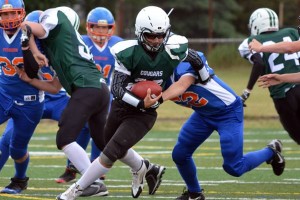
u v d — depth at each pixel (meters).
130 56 18.08
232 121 20.50
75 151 19.27
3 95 21.69
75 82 19.97
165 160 31.28
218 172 27.89
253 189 23.78
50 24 19.95
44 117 26.55
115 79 18.31
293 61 25.11
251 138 39.19
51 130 43.19
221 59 87.94
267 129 43.25
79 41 20.41
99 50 27.12
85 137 25.47
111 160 18.31
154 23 17.69
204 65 19.42
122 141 18.30
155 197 21.84
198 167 29.27
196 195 21.23
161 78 18.59
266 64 25.20
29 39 19.56
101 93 20.28
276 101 25.45
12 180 22.97
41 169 28.66
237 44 88.38
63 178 25.25
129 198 21.55
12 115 21.86
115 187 24.11
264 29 25.47
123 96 18.08
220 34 115.25
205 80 19.72
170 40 18.44
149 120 18.70
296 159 31.75
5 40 20.91
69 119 19.47
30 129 22.11
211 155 32.97
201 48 90.31
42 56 19.58
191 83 19.52
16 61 20.92
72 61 20.08
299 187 24.25
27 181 23.20
